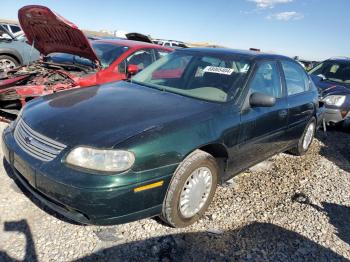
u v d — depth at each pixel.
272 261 2.69
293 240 3.00
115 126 2.62
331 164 5.11
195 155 2.82
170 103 3.17
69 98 3.28
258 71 3.70
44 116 2.86
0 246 2.47
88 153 2.38
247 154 3.56
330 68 8.12
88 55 5.27
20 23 5.39
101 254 2.53
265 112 3.65
